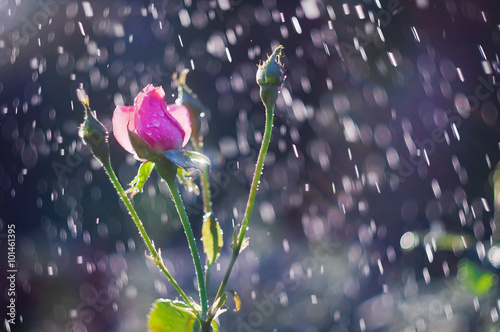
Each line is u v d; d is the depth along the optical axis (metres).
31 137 2.83
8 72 2.79
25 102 2.83
